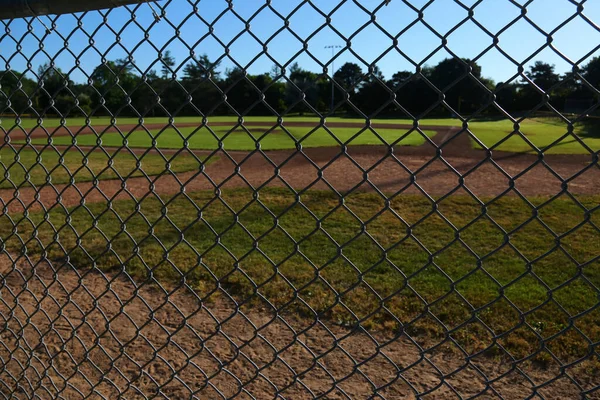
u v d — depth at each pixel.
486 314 3.84
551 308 3.98
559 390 2.86
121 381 2.93
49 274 4.98
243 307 4.12
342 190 9.23
